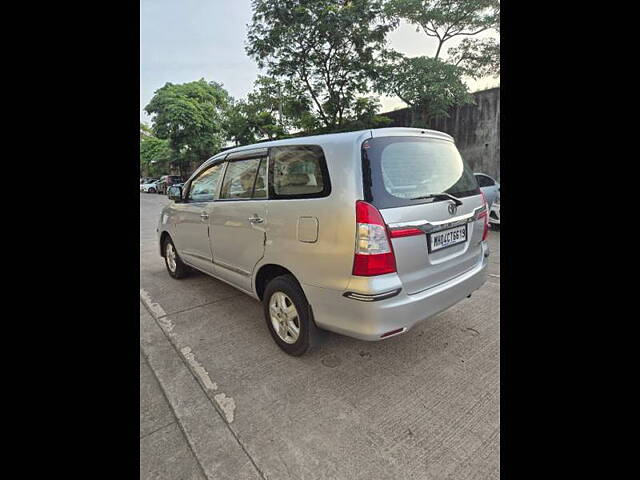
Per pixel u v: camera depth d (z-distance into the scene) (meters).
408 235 1.87
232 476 1.48
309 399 1.96
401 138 2.08
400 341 2.55
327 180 1.94
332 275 1.91
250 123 16.14
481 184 6.92
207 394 2.03
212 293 3.72
